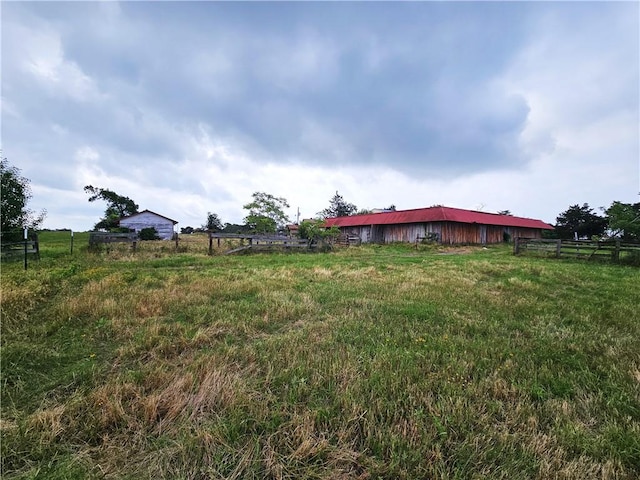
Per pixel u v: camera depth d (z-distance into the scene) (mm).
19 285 6754
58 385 3111
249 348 3863
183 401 2713
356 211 63625
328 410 2570
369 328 4582
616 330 4672
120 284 7121
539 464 2086
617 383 3092
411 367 3322
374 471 2043
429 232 27781
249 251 16828
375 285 7871
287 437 2289
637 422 2502
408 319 5129
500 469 2062
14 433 2354
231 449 2199
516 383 3088
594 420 2602
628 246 13172
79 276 8008
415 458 2107
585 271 10578
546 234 38469
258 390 2949
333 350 3793
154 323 4711
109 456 2207
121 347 3840
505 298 6672
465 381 3117
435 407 2639
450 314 5348
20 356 3564
